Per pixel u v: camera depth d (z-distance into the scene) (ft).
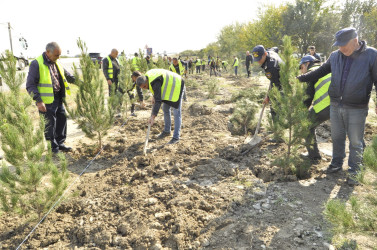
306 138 12.80
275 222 8.66
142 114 25.04
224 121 21.85
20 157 9.01
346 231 6.37
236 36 121.08
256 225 8.54
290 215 8.93
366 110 10.30
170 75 16.01
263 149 15.01
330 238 7.71
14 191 8.93
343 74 10.16
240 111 18.71
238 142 16.19
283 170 12.07
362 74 9.68
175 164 13.34
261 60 15.21
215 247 7.83
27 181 8.82
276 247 7.55
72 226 9.36
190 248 7.86
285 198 9.99
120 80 22.66
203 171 12.56
